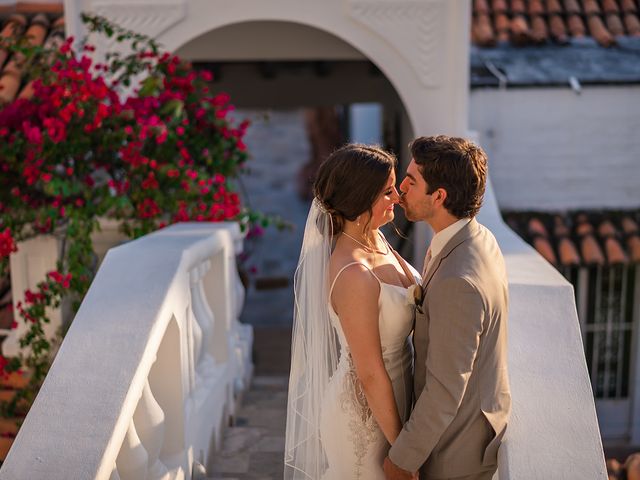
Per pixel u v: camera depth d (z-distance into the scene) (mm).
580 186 7934
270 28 7012
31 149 4527
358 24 5926
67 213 4496
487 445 2506
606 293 8023
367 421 2752
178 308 3045
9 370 4688
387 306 2609
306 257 2811
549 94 7727
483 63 8031
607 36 8359
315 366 2832
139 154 4594
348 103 10477
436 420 2377
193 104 5090
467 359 2342
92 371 2576
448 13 5895
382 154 2656
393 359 2705
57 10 6969
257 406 4680
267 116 5664
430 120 6070
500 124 7789
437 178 2436
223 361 4156
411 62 5977
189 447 3234
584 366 2818
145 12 5789
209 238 3693
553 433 2572
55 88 4543
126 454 2611
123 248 3301
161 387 3086
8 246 4371
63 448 2326
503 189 7934
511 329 2961
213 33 6996
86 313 2816
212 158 5129
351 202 2607
